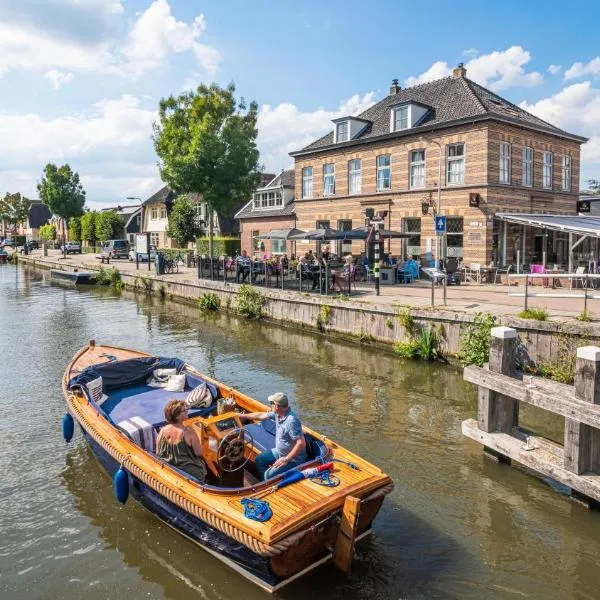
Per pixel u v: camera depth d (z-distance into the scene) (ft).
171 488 19.79
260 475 21.49
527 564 19.72
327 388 39.52
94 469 27.32
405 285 68.13
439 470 26.61
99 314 74.33
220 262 81.82
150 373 31.89
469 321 42.27
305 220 100.83
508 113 77.71
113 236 190.60
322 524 17.85
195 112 88.53
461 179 76.38
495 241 75.82
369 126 91.09
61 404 36.65
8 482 26.03
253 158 89.20
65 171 172.86
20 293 100.17
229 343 54.75
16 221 296.30
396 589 18.48
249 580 18.89
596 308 44.11
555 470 23.15
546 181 83.15
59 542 21.40
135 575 19.48
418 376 41.93
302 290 63.41
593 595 18.13
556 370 35.83
